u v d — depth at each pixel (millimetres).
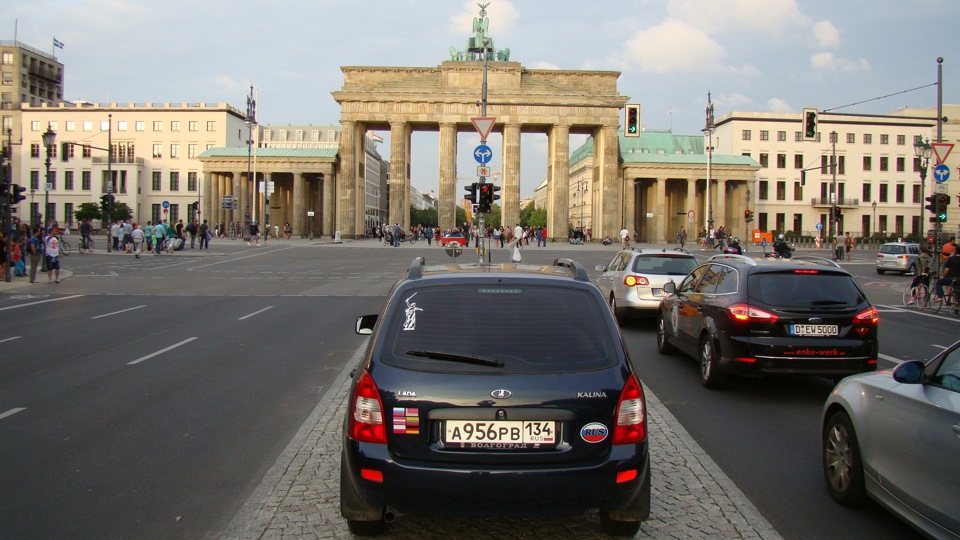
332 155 89188
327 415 7758
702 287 10484
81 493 5496
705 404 8750
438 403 4109
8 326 15391
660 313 12461
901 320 19000
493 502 4059
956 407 4168
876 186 98438
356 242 73438
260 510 5070
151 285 26281
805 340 8664
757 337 8758
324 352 12164
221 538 4617
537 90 83688
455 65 82688
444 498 4066
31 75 115188
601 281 18188
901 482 4605
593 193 90625
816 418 8094
